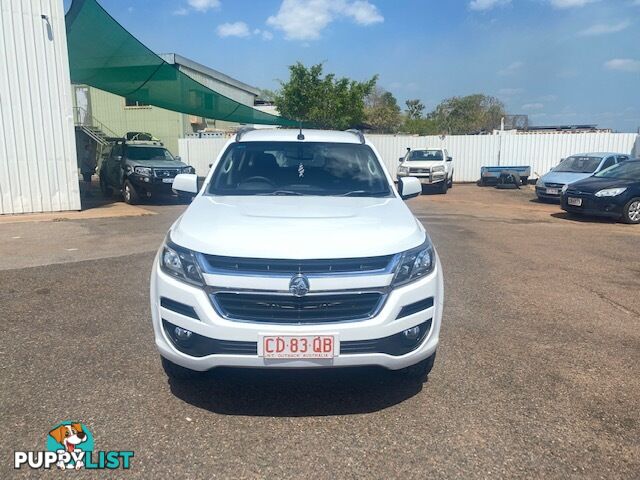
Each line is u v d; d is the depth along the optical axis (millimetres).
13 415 3158
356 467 2736
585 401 3455
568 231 10656
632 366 4012
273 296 2969
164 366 3477
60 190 12508
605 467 2762
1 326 4637
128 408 3271
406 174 19875
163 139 28656
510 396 3510
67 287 5891
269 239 3094
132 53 13148
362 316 3057
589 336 4633
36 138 12047
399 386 3637
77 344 4250
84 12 11414
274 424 3139
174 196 16812
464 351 4250
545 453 2875
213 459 2785
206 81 28062
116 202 15773
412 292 3148
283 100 28047
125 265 6984
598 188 12023
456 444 2949
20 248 8133
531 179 24391
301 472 2691
